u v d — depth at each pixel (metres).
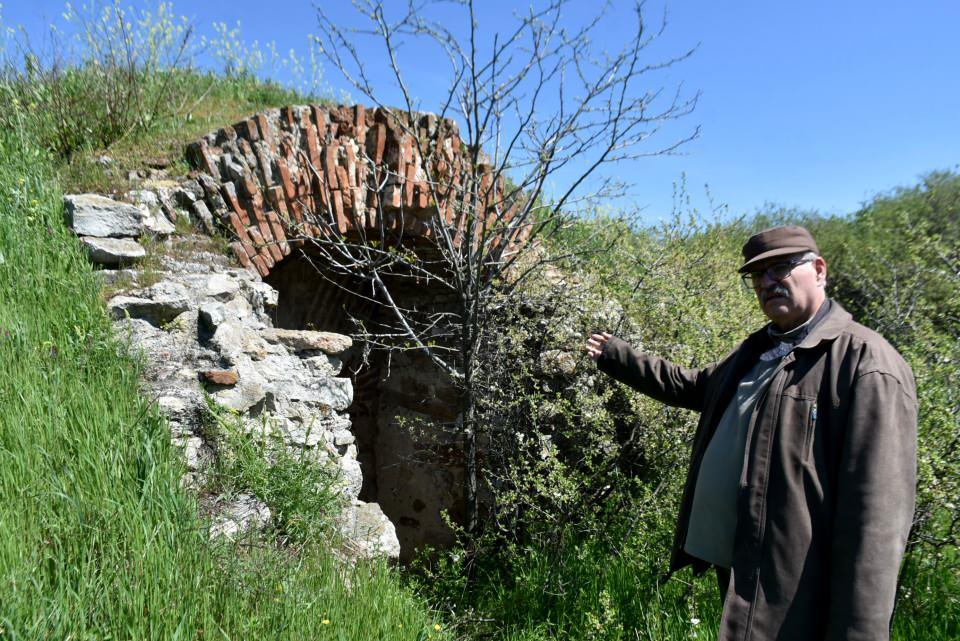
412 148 4.80
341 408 3.72
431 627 2.93
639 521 4.05
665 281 4.63
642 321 4.64
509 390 4.88
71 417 2.52
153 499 2.34
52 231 3.46
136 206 3.83
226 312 3.55
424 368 5.65
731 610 1.96
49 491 2.17
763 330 2.35
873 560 1.75
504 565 4.50
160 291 3.31
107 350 2.98
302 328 5.63
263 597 2.32
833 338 2.02
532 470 4.46
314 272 5.52
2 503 2.08
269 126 4.48
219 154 4.36
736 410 2.23
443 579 4.14
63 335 2.97
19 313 2.96
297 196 4.45
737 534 2.02
